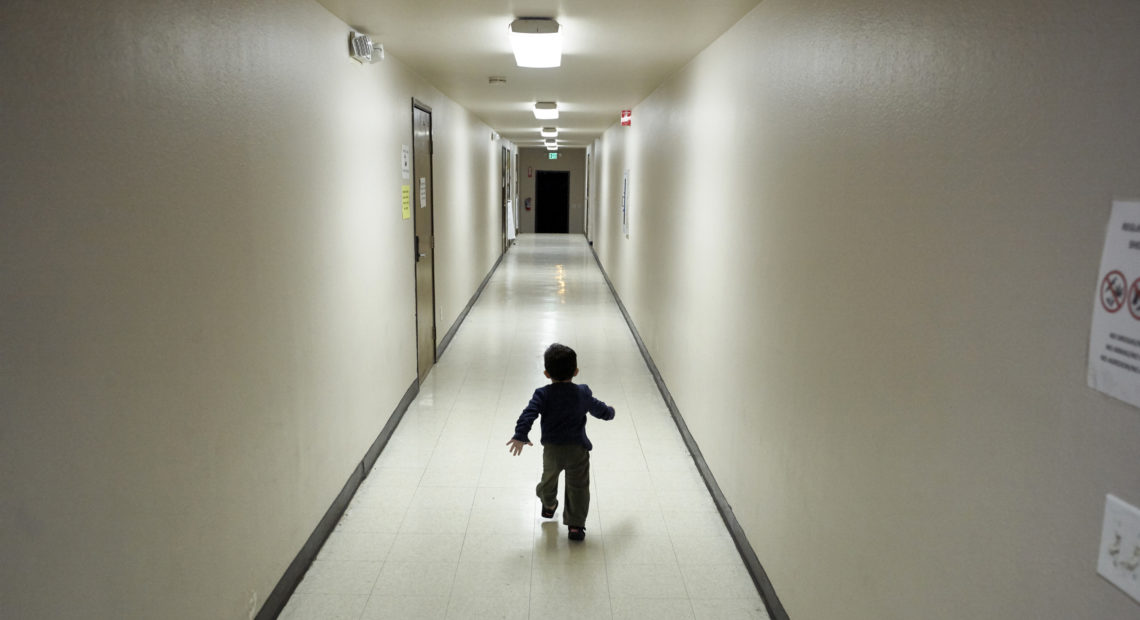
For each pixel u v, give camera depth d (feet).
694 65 15.08
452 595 9.78
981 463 4.57
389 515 12.07
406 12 11.49
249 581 8.30
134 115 5.90
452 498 12.73
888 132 5.99
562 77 19.24
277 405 9.14
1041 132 4.01
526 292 35.88
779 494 8.95
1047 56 3.97
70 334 5.10
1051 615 3.91
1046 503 3.95
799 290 8.28
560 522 11.90
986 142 4.55
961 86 4.86
